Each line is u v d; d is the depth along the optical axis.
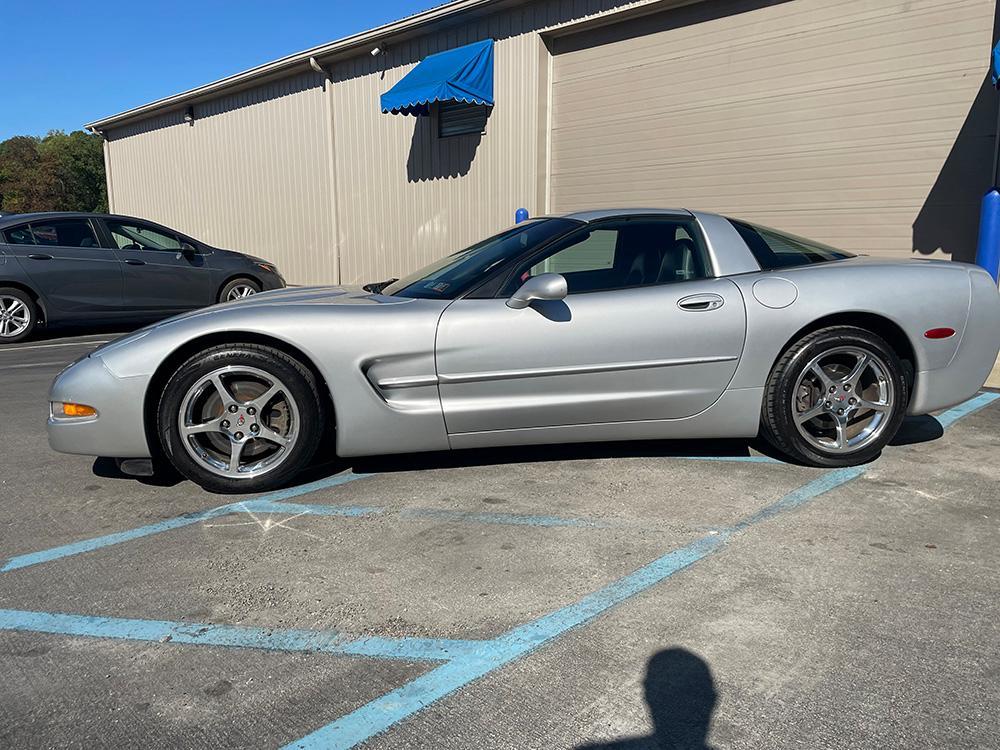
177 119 17.27
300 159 14.19
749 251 3.71
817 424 3.72
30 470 3.89
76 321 8.51
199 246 9.25
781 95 7.97
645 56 9.02
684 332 3.45
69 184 67.25
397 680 2.04
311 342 3.29
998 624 2.27
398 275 12.70
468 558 2.78
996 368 5.87
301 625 2.33
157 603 2.48
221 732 1.85
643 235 3.69
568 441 3.55
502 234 4.03
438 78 10.11
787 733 1.80
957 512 3.14
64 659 2.16
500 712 1.90
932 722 1.83
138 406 3.28
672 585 2.54
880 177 7.43
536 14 9.80
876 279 3.60
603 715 1.88
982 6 6.66
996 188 5.95
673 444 4.14
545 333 3.38
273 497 3.43
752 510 3.19
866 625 2.27
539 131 10.06
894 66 7.20
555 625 2.30
